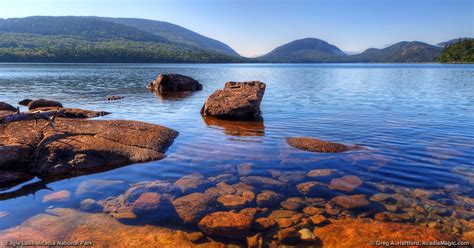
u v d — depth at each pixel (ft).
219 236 8.09
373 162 13.05
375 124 20.61
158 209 9.29
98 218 8.86
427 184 10.94
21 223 8.61
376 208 9.39
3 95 37.50
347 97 35.14
